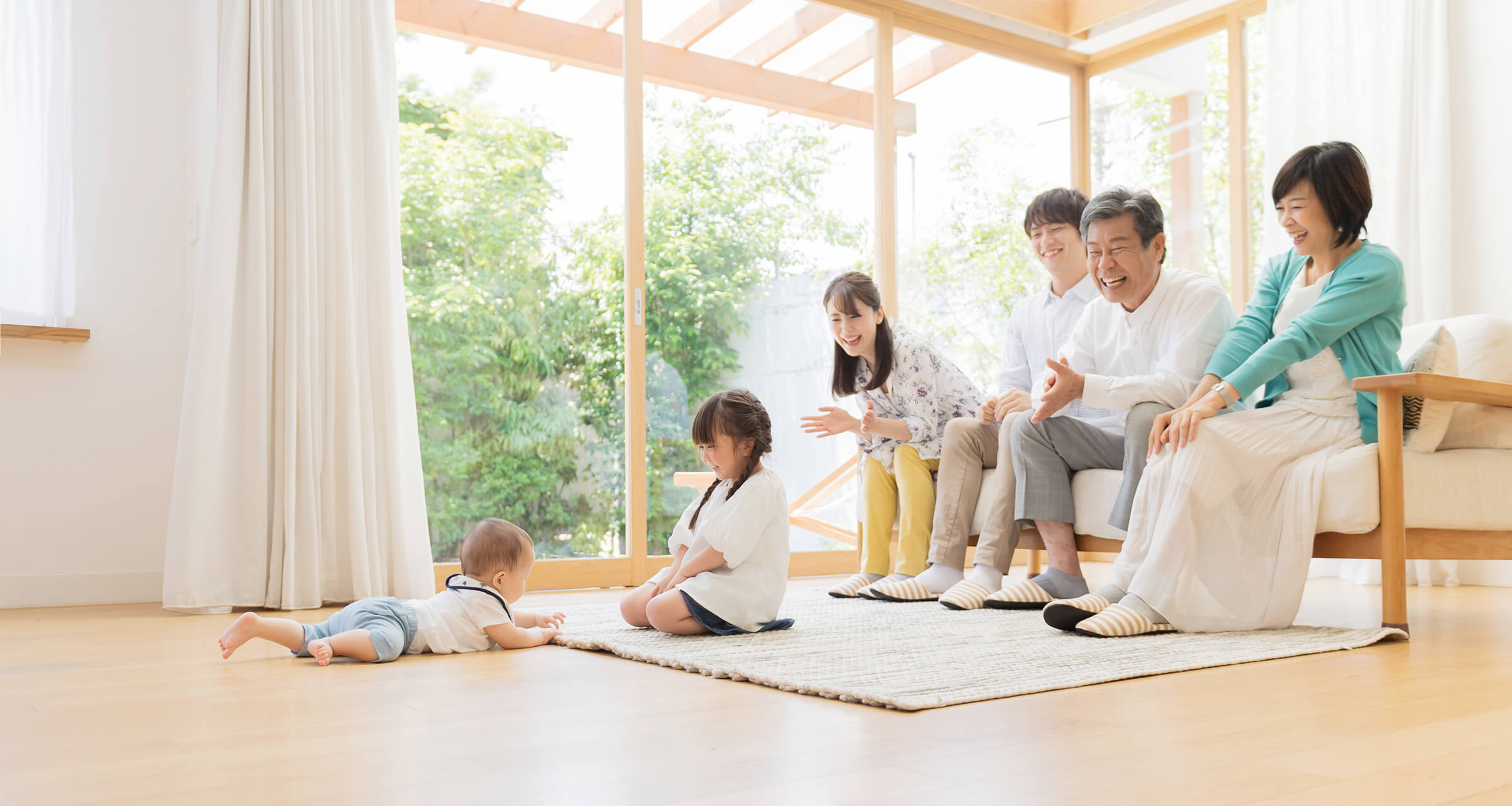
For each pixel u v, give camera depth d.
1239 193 4.30
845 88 4.24
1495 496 2.01
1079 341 2.62
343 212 2.92
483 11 3.45
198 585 2.62
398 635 1.70
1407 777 0.90
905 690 1.30
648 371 3.67
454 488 3.28
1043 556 4.82
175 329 3.04
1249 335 2.18
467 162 3.38
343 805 0.82
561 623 1.98
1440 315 3.56
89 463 2.90
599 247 3.62
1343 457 1.92
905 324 4.32
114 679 1.49
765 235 3.99
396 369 2.98
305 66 2.89
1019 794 0.85
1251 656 1.61
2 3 2.80
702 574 1.92
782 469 3.95
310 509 2.77
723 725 1.14
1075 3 4.64
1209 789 0.86
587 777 0.91
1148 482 2.01
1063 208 2.84
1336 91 3.84
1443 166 3.59
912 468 2.79
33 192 2.83
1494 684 1.40
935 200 4.45
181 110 3.10
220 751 1.02
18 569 2.80
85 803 0.83
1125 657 1.59
